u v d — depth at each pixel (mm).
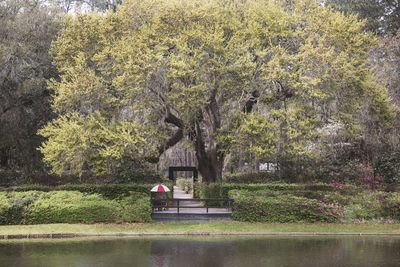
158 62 25047
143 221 24516
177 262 15539
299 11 28672
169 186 31688
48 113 34000
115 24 28078
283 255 16844
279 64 25750
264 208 24812
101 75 28234
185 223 24406
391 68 31859
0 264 15312
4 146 35656
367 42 27891
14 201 24203
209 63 26000
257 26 26516
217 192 29031
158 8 27625
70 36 28406
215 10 27344
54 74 32875
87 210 24328
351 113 28062
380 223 24516
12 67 30281
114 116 27812
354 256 16609
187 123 27125
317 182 31844
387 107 28953
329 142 31891
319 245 19266
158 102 26641
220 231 22781
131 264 15227
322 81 25859
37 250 18125
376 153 31781
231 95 27375
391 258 16219
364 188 29406
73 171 29078
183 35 25594
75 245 19359
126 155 26625
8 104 32625
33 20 32094
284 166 33188
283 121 26031
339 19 26531
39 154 35656
